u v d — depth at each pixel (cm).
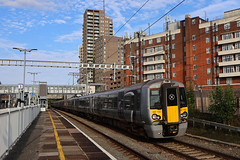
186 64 5725
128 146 1071
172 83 1164
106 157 840
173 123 1127
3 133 779
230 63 5059
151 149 1023
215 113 1648
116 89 1716
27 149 968
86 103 2700
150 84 1173
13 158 818
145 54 6575
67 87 6116
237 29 5034
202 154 915
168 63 6184
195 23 5647
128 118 1365
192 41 5678
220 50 5253
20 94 2694
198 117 1939
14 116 1020
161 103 1150
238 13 5350
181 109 1174
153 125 1131
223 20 5234
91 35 13612
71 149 972
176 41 6053
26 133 1434
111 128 1838
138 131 1288
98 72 10794
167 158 860
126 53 7150
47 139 1220
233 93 1644
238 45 5028
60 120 2453
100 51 11712
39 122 2208
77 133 1443
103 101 1973
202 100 2083
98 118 2258
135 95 1287
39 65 3142
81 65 3159
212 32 5375
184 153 934
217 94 1656
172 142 1166
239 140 1187
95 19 13738
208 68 5416
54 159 810
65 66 3153
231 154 916
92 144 1080
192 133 1448
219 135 1341
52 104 9294
